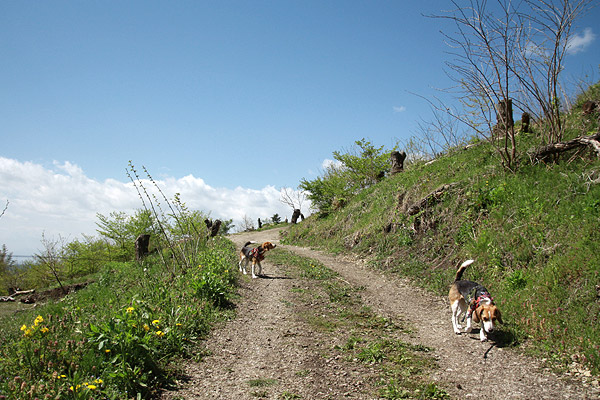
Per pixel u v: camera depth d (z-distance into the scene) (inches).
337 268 495.8
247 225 2156.7
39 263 961.5
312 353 212.5
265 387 168.9
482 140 568.7
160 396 155.5
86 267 998.4
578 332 205.5
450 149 645.9
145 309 215.6
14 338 215.3
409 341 234.7
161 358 188.1
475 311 226.8
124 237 997.2
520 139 511.2
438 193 485.1
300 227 967.0
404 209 536.7
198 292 303.7
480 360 201.2
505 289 294.2
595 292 229.5
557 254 287.4
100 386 148.6
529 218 349.7
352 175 920.3
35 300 684.7
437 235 448.1
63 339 190.1
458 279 265.4
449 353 213.2
